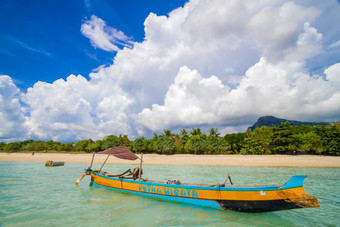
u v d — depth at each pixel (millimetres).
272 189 7445
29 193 11539
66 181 15711
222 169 27109
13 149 77312
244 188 7707
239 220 7348
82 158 46000
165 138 58375
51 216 7637
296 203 7273
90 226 6664
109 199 10188
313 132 53438
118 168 28969
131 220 7281
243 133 68562
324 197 11125
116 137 77625
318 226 6891
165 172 23422
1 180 16312
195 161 39281
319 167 29578
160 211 8320
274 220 7395
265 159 39438
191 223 7023
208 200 8430
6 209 8484
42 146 81062
